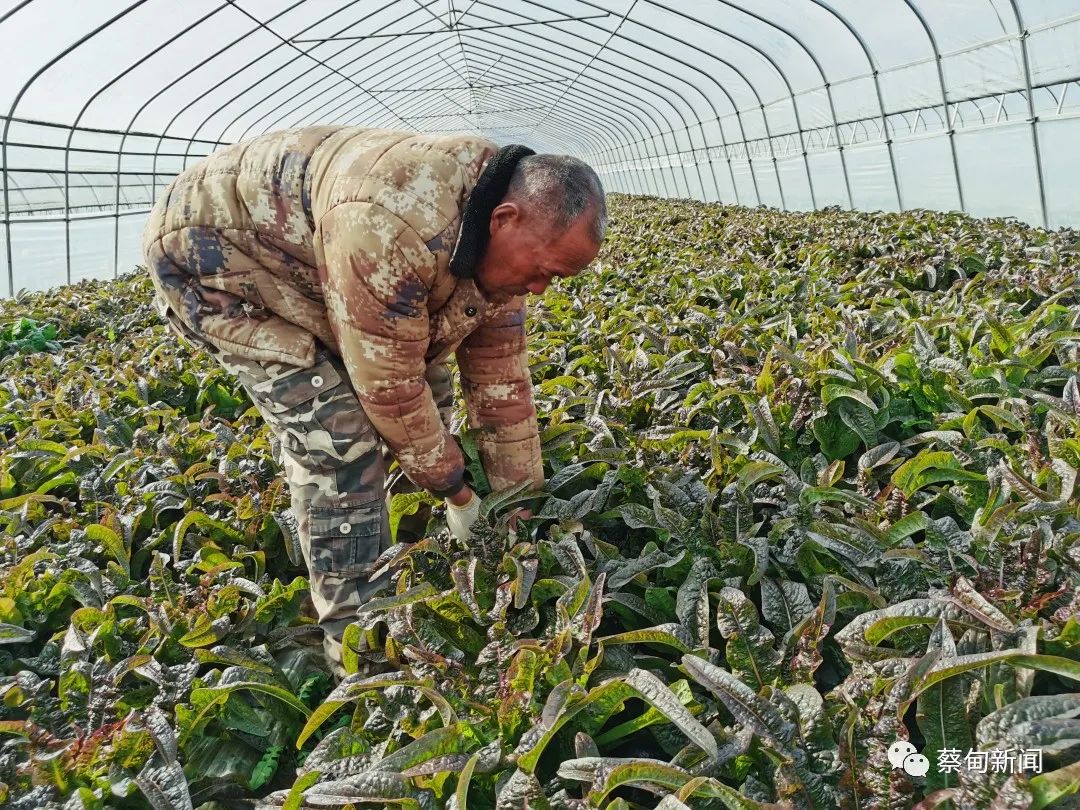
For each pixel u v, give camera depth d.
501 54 27.22
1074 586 2.33
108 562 3.85
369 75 24.58
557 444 4.09
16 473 4.95
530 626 2.89
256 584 3.41
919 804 1.80
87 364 7.81
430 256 2.77
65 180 18.12
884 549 2.91
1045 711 1.80
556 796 2.11
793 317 6.52
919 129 17.41
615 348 5.85
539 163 2.72
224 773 2.79
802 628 2.48
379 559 3.16
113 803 2.51
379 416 3.00
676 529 3.25
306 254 3.11
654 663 2.77
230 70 18.23
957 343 5.05
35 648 3.56
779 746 2.03
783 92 21.83
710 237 13.83
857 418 4.06
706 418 4.56
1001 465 3.03
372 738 2.54
